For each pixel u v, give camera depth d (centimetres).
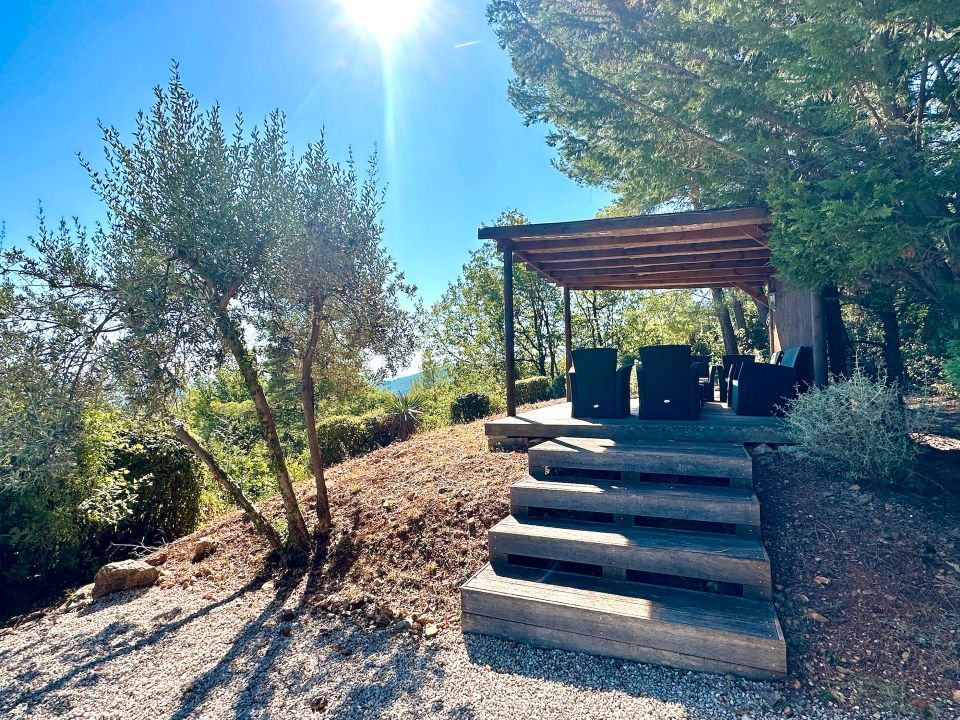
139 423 436
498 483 455
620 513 354
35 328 367
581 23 563
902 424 354
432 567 375
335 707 245
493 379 2020
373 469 616
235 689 266
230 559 464
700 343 1495
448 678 262
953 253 376
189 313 375
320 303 450
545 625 284
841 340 596
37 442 362
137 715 249
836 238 370
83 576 478
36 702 265
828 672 232
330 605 356
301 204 416
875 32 346
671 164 576
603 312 1930
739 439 447
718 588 296
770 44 429
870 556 288
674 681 244
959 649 229
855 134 400
